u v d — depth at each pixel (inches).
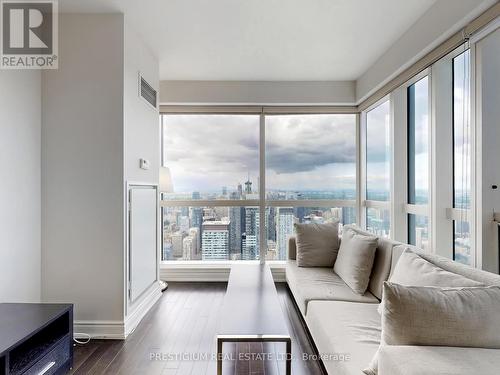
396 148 126.6
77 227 100.1
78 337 99.1
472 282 55.3
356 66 142.5
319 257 129.4
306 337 100.4
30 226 95.2
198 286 153.3
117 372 80.8
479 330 47.2
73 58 99.8
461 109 94.3
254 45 121.1
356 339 65.6
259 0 92.1
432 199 100.3
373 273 99.4
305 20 103.1
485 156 78.1
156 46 121.6
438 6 90.2
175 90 159.8
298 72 149.9
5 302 85.0
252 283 106.6
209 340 98.0
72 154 100.0
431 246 100.7
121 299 100.2
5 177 85.3
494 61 78.0
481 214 78.1
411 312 48.4
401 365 42.8
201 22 104.6
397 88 125.0
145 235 120.6
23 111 92.1
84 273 100.3
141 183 115.7
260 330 71.6
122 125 100.1
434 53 97.2
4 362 59.0
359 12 98.2
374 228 155.9
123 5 95.1
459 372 40.9
